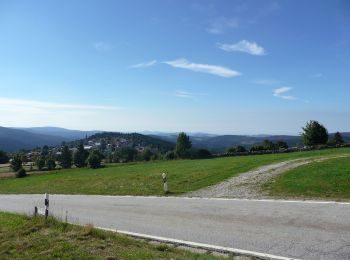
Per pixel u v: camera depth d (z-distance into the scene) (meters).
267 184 18.61
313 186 16.48
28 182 41.25
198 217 13.34
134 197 20.70
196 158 54.25
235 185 19.88
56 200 22.81
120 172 37.25
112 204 18.66
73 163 101.94
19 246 10.26
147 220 13.76
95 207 18.20
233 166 28.19
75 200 21.92
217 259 8.38
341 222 10.72
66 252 9.43
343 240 9.14
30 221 12.89
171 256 8.79
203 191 19.75
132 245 9.98
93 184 29.41
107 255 9.06
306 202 13.91
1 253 9.83
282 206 13.66
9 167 101.44
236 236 10.42
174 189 21.81
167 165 39.97
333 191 15.28
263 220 11.88
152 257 8.72
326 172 19.02
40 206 20.52
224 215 13.20
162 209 15.66
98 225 13.56
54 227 12.02
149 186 24.19
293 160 26.91
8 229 12.30
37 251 9.77
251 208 13.90
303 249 8.78
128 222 13.73
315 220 11.20
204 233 11.09
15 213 16.03
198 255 8.85
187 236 10.95
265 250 8.98
